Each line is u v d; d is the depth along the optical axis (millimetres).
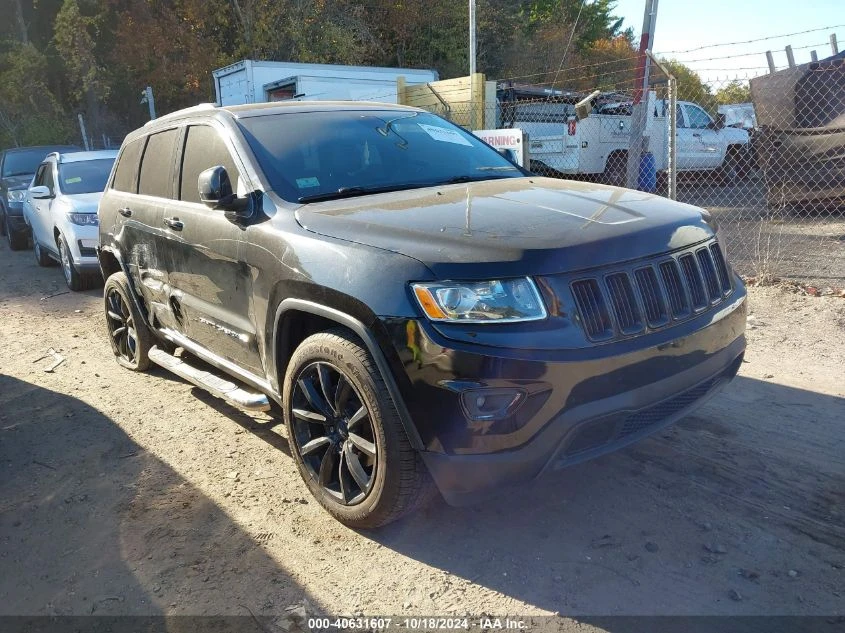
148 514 3605
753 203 13305
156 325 5273
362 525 3273
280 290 3424
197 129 4531
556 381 2715
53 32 34781
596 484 3607
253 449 4309
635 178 10398
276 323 3496
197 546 3299
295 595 2912
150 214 4855
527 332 2715
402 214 3287
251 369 3998
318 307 3180
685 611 2672
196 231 4191
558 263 2803
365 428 3180
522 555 3076
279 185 3785
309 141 4137
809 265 7879
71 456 4355
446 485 2854
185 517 3559
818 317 6105
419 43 32219
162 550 3281
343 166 4043
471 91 14594
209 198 3680
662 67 7688
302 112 4422
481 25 31641
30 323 7941
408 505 3057
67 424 4863
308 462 3525
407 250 2943
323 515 3506
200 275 4242
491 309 2725
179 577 3072
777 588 2770
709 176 16953
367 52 30422
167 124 5004
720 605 2693
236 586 2992
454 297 2750
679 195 15297
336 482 3443
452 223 3109
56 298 9273
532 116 14734
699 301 3254
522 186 3873
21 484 4035
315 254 3227
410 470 2971
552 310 2762
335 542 3270
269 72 17953
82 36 29531
